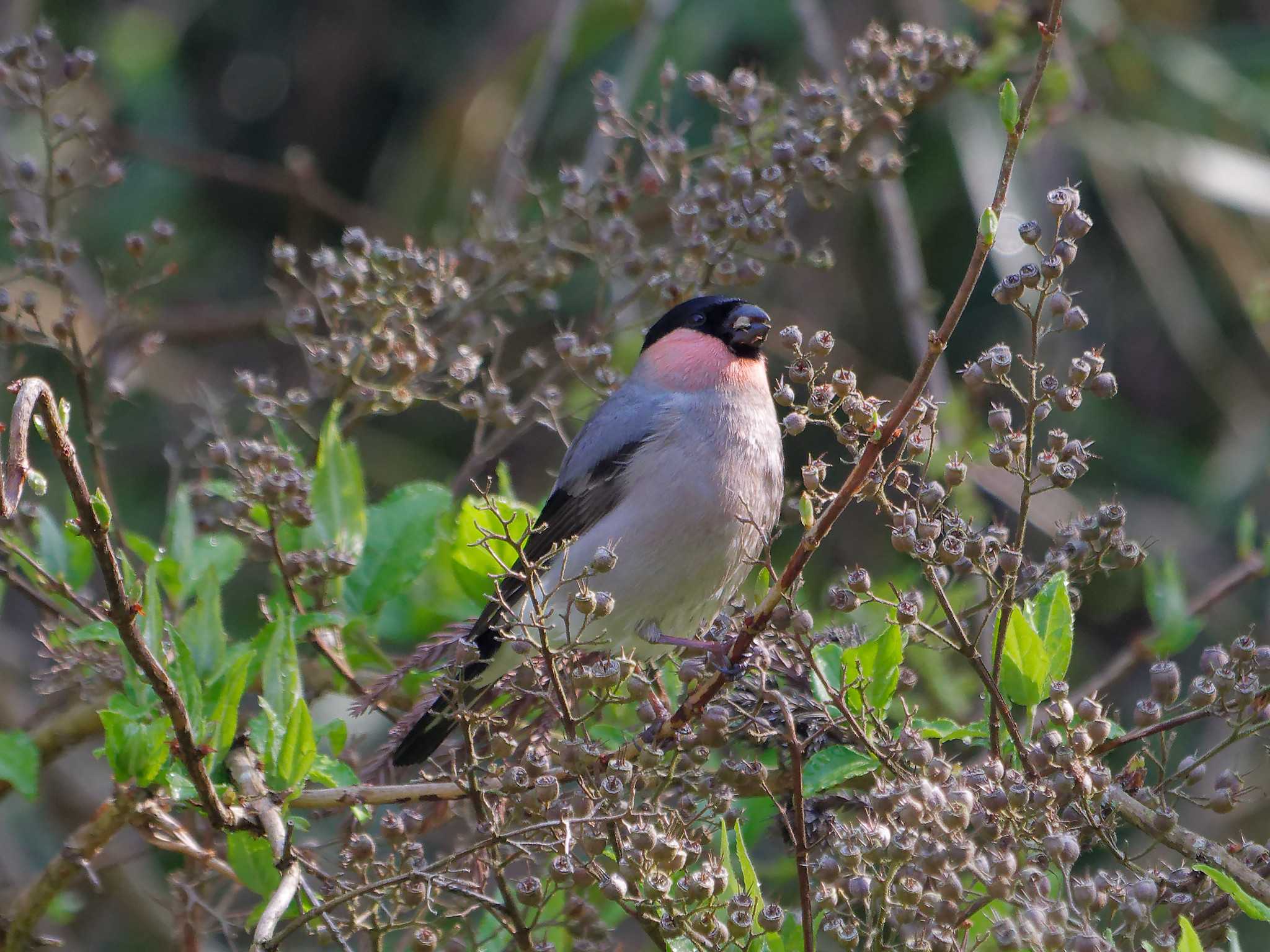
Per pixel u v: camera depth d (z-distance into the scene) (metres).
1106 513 6.50
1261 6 15.04
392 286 8.19
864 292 14.49
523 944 5.81
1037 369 5.91
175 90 16.22
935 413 6.02
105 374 10.01
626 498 8.61
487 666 7.46
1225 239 13.82
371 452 14.20
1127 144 13.41
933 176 14.14
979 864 5.29
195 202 16.20
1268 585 13.15
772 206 8.32
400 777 7.99
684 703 6.38
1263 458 13.66
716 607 8.71
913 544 5.88
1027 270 5.78
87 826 6.77
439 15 17.50
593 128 14.60
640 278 8.89
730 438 8.64
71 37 16.16
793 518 8.63
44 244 8.23
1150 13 13.77
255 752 6.91
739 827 6.07
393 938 7.52
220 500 8.58
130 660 6.70
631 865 5.48
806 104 8.54
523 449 14.95
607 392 8.48
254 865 6.82
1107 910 5.93
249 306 14.34
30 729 8.79
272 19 17.52
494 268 8.92
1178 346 14.23
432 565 8.63
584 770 6.03
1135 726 6.82
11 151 11.52
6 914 7.21
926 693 8.66
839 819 6.85
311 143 17.34
